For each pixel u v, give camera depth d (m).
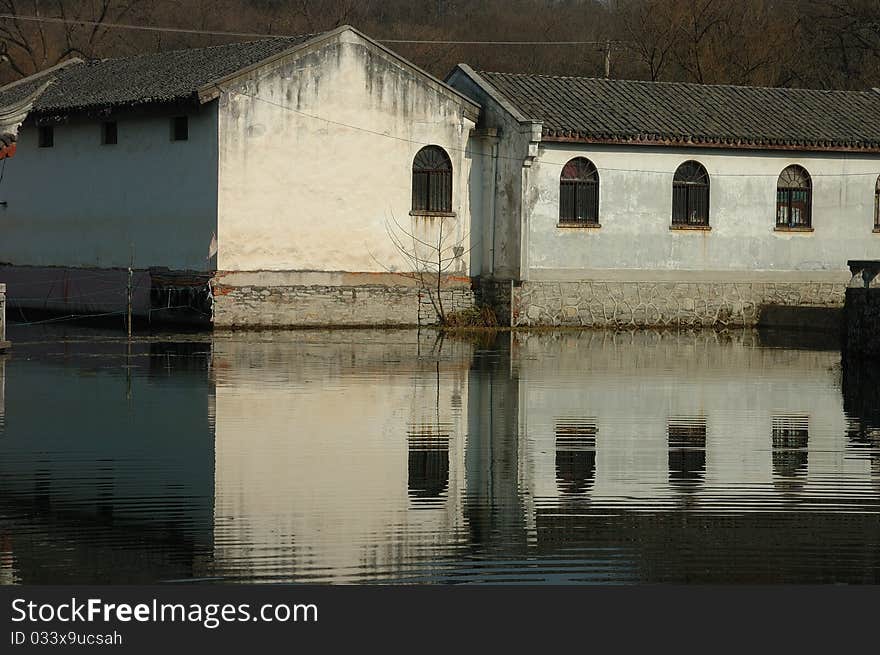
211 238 36.88
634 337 38.53
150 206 38.84
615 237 41.91
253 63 36.97
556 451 19.14
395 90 39.41
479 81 42.03
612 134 40.91
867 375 28.75
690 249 42.88
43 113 41.19
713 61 62.81
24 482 16.39
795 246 44.19
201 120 37.06
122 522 14.68
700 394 25.27
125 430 19.91
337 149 38.50
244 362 29.03
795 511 15.66
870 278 32.47
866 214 45.09
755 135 42.84
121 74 42.44
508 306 40.62
